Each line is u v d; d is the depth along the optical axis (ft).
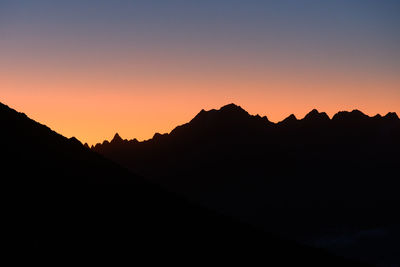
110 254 289.33
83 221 319.27
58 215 312.29
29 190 334.03
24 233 265.54
